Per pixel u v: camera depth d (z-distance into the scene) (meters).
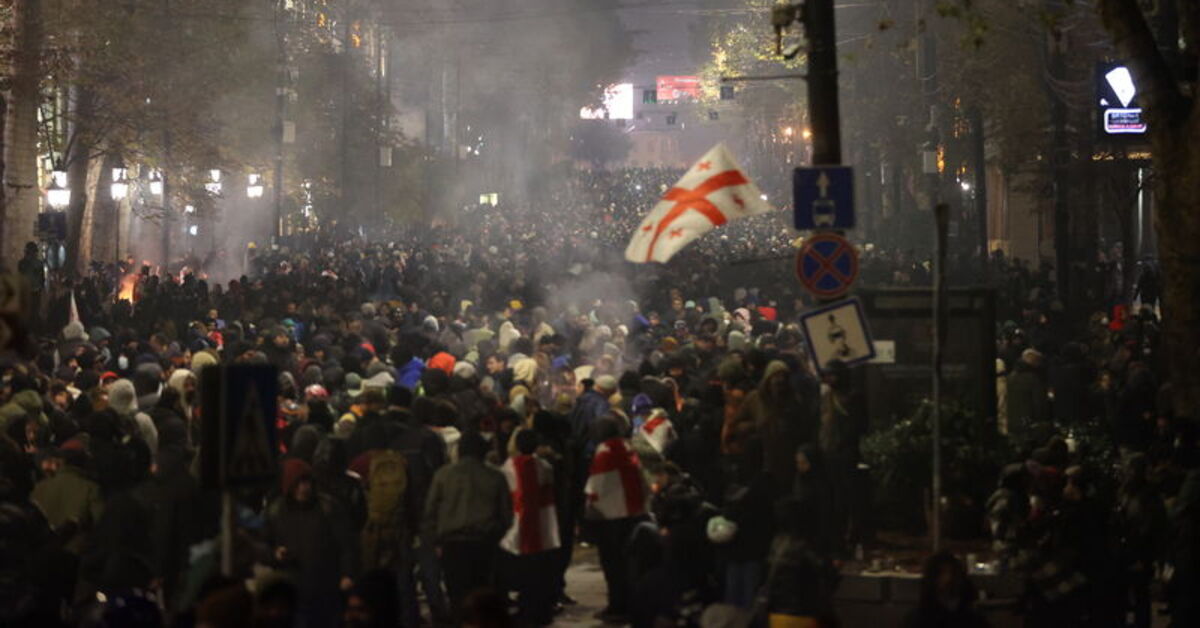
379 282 44.16
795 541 11.01
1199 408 16.88
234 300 35.25
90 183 49.34
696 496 10.73
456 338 23.94
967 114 48.62
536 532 13.41
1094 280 41.69
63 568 10.48
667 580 10.45
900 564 13.09
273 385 8.54
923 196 66.62
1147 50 17.17
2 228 34.31
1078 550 11.98
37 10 34.94
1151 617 14.11
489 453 14.26
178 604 9.75
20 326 8.76
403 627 13.00
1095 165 40.22
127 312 35.31
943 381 14.87
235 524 8.38
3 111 35.12
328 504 11.55
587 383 16.73
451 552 12.59
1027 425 17.72
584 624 14.12
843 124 65.31
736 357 16.58
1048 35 34.03
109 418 12.42
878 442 14.02
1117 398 20.66
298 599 11.23
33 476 14.34
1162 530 12.62
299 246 72.88
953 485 13.73
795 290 38.31
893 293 15.01
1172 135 17.09
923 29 16.75
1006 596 12.32
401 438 13.76
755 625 11.18
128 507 11.55
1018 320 34.97
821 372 12.74
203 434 8.36
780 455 13.88
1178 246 17.00
